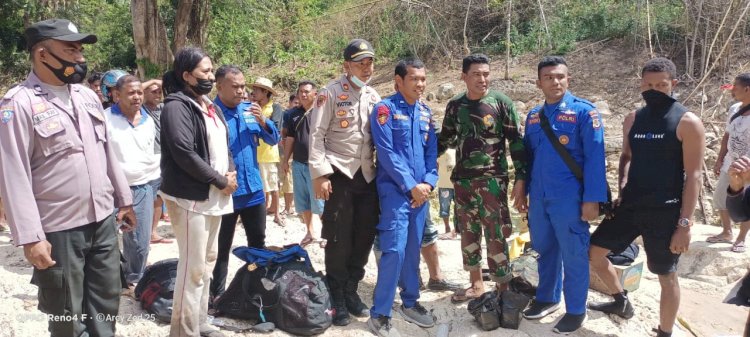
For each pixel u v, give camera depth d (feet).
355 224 14.71
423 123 14.57
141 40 37.11
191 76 12.30
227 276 17.22
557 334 14.71
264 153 23.45
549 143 14.57
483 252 21.02
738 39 40.06
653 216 13.78
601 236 14.73
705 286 19.74
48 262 10.25
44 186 10.49
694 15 39.81
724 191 20.70
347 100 14.24
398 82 14.30
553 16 50.47
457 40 54.39
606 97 41.01
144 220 16.17
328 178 14.25
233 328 14.01
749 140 19.30
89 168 10.94
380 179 14.25
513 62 48.62
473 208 15.44
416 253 14.78
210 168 12.11
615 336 14.67
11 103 10.10
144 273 15.26
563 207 14.43
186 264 12.37
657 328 15.07
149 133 16.66
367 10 59.31
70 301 10.79
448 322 15.33
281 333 13.97
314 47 65.82
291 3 70.59
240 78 15.14
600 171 14.05
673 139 13.46
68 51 10.47
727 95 36.50
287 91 59.67
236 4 60.54
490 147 15.08
